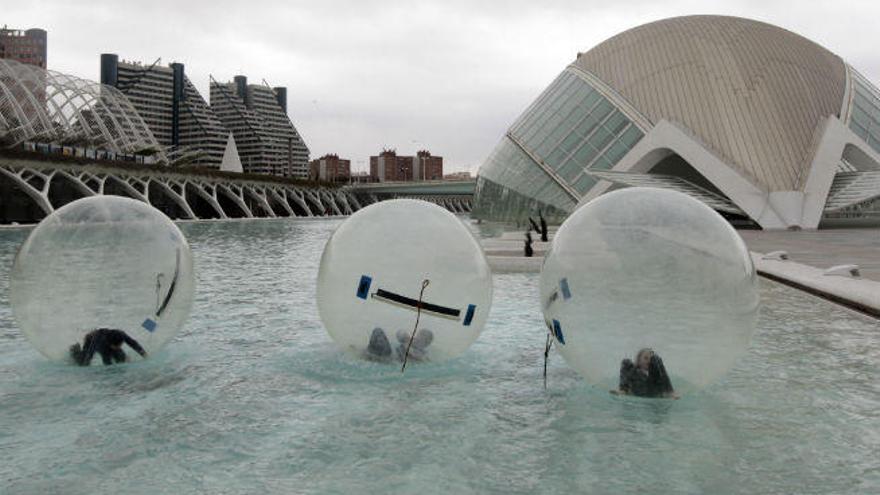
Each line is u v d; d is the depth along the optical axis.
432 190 124.69
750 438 4.69
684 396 5.69
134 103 196.25
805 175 44.78
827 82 50.66
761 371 6.69
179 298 6.87
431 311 6.54
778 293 13.02
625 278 5.37
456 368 6.71
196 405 5.45
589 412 5.27
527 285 14.58
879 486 3.86
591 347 5.46
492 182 57.06
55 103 91.69
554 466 4.19
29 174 63.88
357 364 6.81
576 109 51.31
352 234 6.69
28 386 5.98
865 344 8.10
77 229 6.58
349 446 4.54
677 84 49.22
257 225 62.44
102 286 6.62
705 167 45.22
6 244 30.81
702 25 53.34
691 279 5.27
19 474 4.07
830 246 26.36
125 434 4.78
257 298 12.18
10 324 9.34
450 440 4.65
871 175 45.81
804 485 3.88
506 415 5.21
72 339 6.60
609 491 3.80
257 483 3.92
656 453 4.41
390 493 3.78
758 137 46.34
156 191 79.38
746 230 43.38
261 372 6.52
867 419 5.12
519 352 7.52
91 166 67.88
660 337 5.39
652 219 5.41
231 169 107.56
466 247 6.69
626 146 47.16
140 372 6.52
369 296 6.55
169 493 3.79
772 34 52.72
